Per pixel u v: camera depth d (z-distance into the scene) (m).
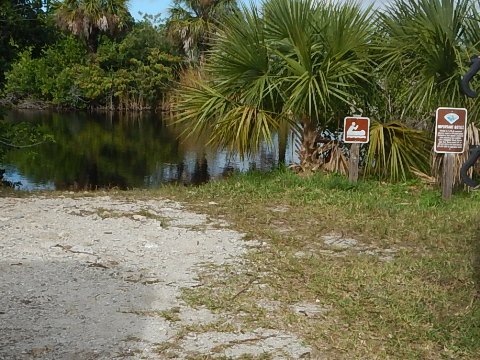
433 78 8.72
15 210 7.22
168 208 7.52
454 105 8.67
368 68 9.38
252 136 9.29
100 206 7.56
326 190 8.49
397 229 6.52
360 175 9.57
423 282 4.91
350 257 5.58
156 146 16.81
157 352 3.69
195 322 4.14
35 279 4.87
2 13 10.45
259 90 9.26
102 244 5.91
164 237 6.21
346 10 9.23
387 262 5.42
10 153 14.49
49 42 11.44
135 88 34.22
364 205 7.59
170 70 34.03
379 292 4.67
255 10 9.56
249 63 9.38
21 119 25.45
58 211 7.23
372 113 9.80
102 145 17.05
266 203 7.80
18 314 4.18
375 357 3.68
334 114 9.67
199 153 15.13
